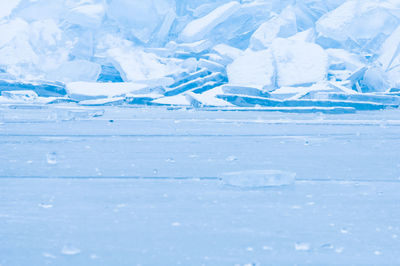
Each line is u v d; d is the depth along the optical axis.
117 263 2.90
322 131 11.08
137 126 12.33
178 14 37.69
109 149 8.02
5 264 2.88
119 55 32.44
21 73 33.31
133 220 3.79
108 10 35.31
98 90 25.58
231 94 21.80
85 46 34.09
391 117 16.20
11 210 4.09
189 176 5.65
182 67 31.14
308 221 3.76
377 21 35.03
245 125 12.69
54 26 35.88
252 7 34.75
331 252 3.10
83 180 5.43
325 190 4.88
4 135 10.16
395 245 3.23
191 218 3.86
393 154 7.46
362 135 10.27
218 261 2.94
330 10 37.81
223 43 35.28
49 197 4.57
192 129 11.53
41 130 11.22
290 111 18.56
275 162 6.69
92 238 3.36
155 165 6.42
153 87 27.80
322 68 29.50
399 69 32.75
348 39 35.62
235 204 4.28
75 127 12.01
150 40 36.03
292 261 2.95
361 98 22.11
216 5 36.34
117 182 5.29
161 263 2.91
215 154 7.45
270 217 3.89
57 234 3.45
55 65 34.19
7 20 35.81
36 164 6.50
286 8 35.66
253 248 3.16
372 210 4.09
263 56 29.64
